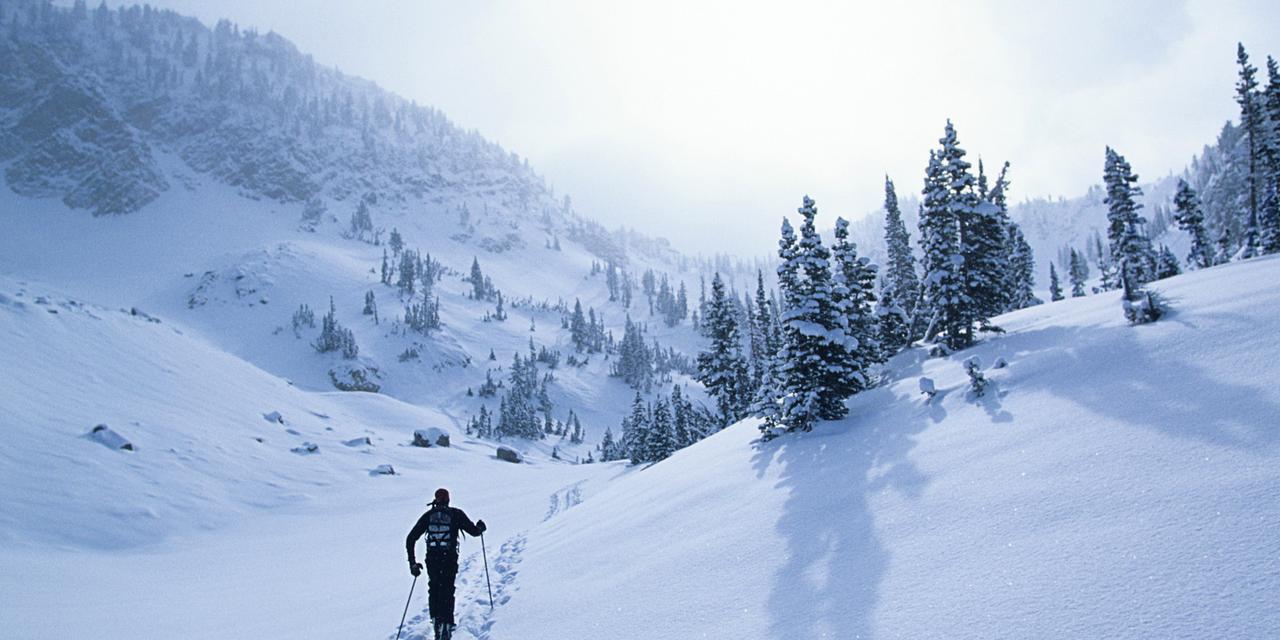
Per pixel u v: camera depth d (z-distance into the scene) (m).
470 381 184.38
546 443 153.50
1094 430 7.91
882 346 28.61
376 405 78.00
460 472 50.28
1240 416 6.72
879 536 7.00
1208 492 5.34
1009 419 9.82
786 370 16.77
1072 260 68.56
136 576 19.30
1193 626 3.78
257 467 37.41
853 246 24.56
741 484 11.88
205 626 11.97
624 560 9.41
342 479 40.00
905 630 4.82
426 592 11.42
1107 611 4.20
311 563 21.33
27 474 26.25
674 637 6.13
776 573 6.92
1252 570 4.10
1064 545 5.32
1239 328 9.66
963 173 22.53
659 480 16.48
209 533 27.59
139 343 45.41
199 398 43.25
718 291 42.97
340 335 179.00
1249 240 37.69
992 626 4.48
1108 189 41.44
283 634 10.22
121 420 34.56
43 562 19.55
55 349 37.75
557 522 17.08
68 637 11.57
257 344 181.00
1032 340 15.34
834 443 12.90
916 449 10.06
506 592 9.68
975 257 21.88
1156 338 10.75
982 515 6.55
